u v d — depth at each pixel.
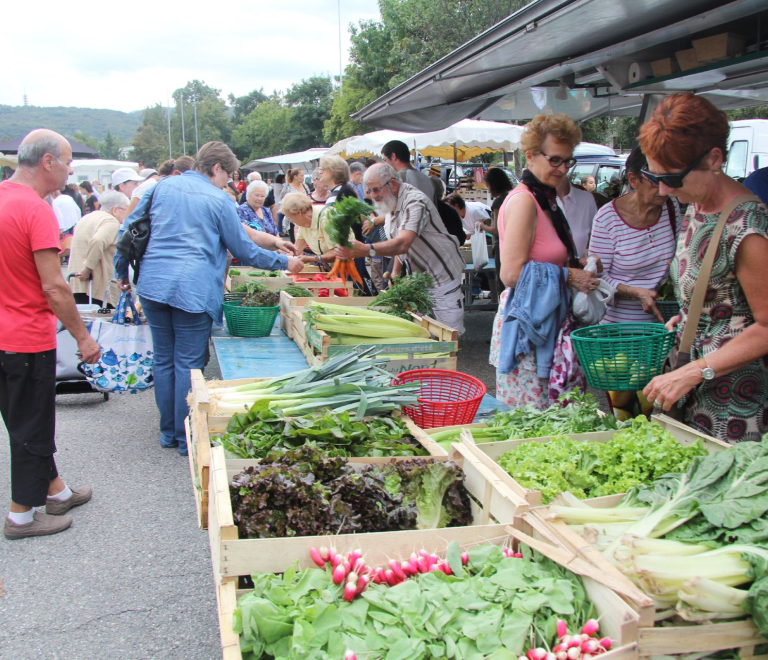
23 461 3.85
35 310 3.67
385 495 2.30
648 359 2.86
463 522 2.41
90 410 6.39
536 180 3.50
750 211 2.44
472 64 4.71
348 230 4.87
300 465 2.36
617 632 1.65
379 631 1.72
